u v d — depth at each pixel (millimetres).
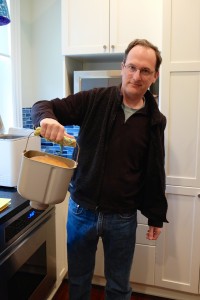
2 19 1465
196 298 1984
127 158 1289
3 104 2158
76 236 1396
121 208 1319
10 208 1252
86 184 1299
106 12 1905
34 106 1172
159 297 2051
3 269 1192
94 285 2158
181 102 1752
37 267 1542
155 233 1502
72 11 1970
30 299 1474
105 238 1382
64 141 931
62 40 2012
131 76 1206
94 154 1277
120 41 1909
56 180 853
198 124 1751
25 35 2285
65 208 1998
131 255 1438
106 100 1282
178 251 1923
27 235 1396
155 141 1312
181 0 1665
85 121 1296
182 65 1710
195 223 1852
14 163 1502
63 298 1980
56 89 2379
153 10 1836
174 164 1822
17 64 2172
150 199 1414
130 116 1286
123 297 1472
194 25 1669
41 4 2311
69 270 1479
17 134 1728
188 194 1829
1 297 1190
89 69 2404
